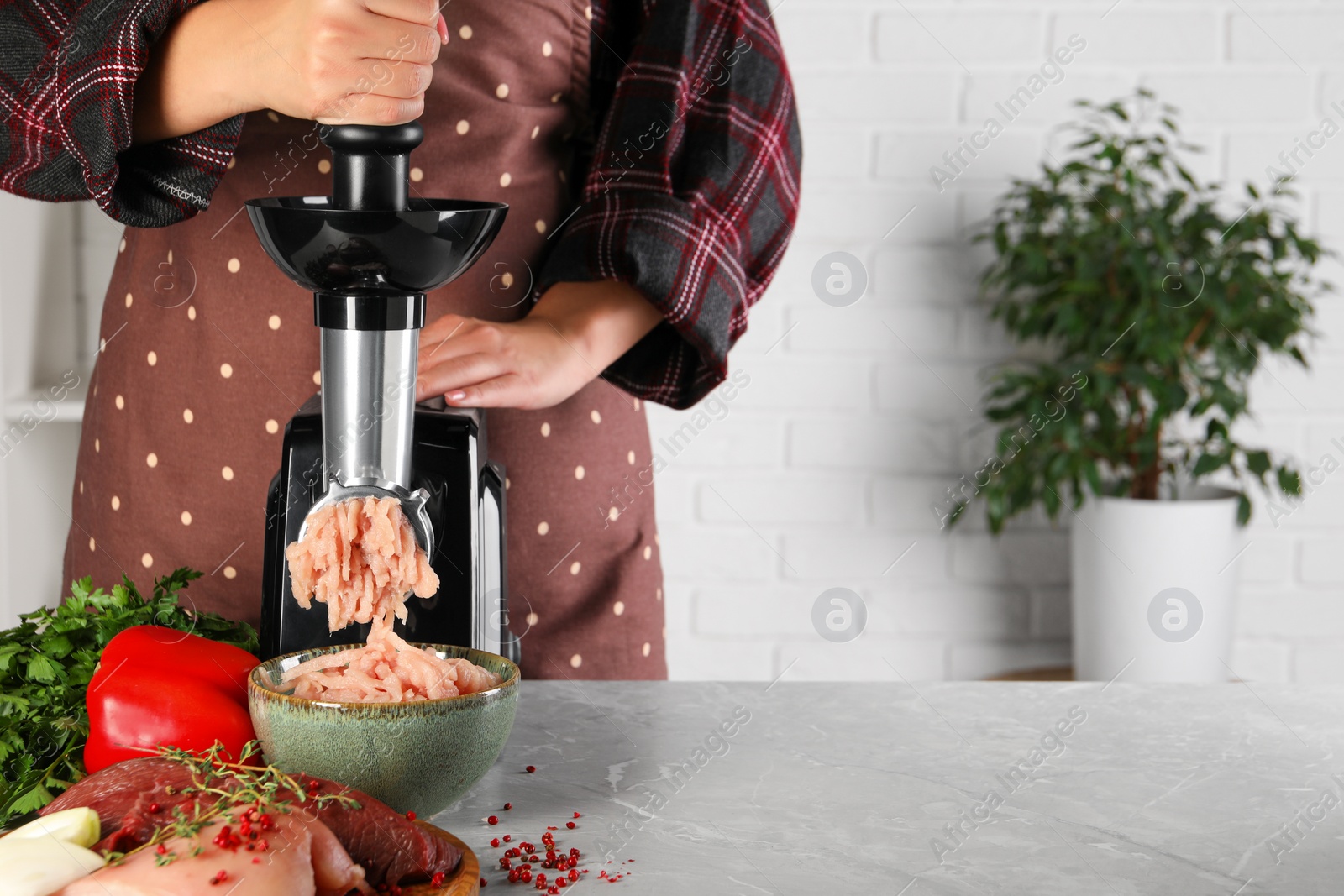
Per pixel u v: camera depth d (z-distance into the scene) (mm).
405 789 554
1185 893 540
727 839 590
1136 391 1659
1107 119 1750
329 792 511
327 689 576
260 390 895
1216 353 1604
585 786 655
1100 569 1675
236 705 606
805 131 1748
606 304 880
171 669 609
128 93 672
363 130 542
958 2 1726
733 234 912
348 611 604
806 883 543
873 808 630
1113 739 740
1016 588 1835
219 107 697
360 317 572
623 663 999
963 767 692
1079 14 1735
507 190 910
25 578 1567
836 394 1786
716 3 927
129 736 585
